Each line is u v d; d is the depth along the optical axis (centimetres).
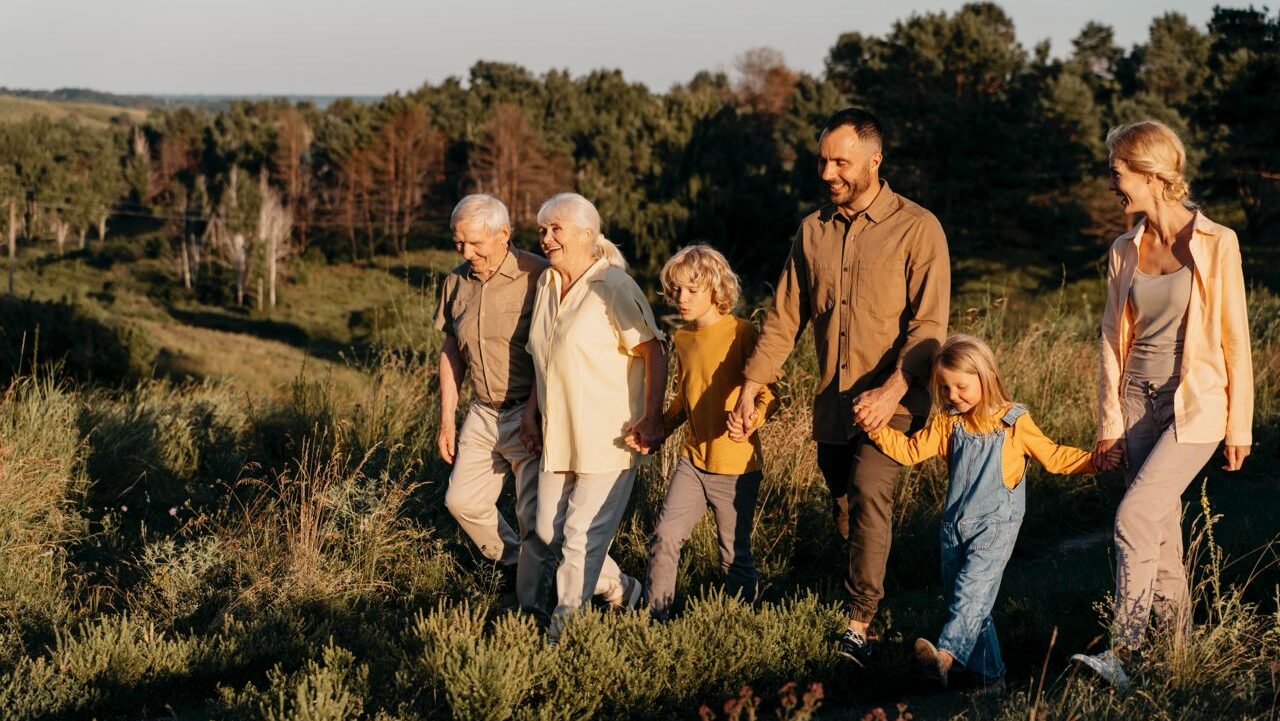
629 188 5975
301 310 7338
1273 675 342
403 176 8781
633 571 544
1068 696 348
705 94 7931
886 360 403
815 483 603
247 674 419
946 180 4375
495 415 471
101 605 490
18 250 9650
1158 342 383
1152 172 375
